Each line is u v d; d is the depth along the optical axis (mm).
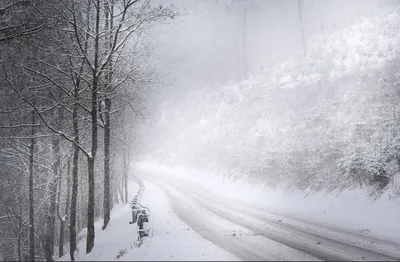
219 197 30812
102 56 13680
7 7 11648
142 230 12930
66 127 17328
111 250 11781
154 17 13664
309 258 9555
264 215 19656
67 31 13172
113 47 13016
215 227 15758
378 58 43094
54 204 18250
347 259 9391
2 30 12125
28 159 19125
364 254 10000
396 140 20656
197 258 9477
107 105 17531
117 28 12953
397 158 19391
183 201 28328
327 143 26016
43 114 16516
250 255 9922
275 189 28422
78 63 14086
